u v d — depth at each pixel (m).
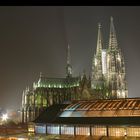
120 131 99.69
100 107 116.88
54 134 114.69
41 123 119.00
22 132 132.12
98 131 104.06
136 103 112.19
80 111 119.00
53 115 123.88
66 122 112.88
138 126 95.75
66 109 125.19
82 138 105.56
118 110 109.50
